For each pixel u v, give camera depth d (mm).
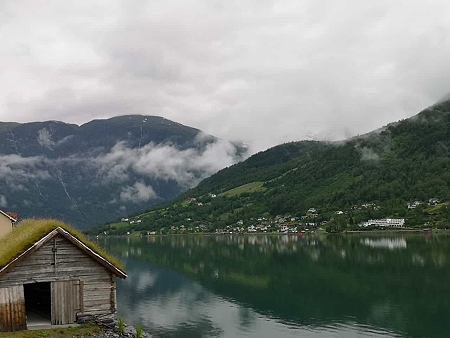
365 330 52906
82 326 32344
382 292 75250
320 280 89188
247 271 105625
